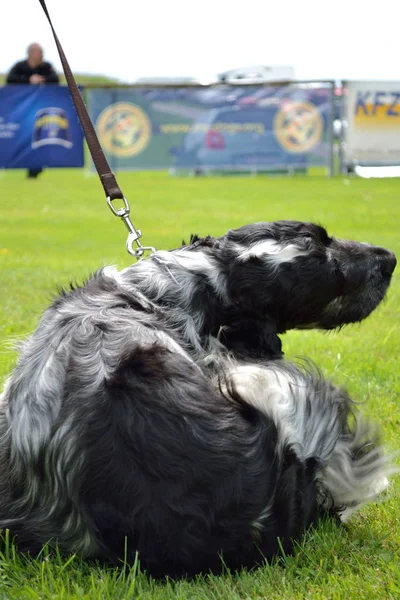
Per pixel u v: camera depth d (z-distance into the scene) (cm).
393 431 502
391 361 643
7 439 363
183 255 402
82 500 332
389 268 432
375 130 2181
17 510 358
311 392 366
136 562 327
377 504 410
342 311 417
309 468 353
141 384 331
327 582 338
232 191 1873
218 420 330
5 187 2038
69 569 345
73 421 333
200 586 329
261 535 336
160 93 2092
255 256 392
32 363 362
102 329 358
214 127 2147
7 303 815
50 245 1202
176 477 322
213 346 386
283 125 2170
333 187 1928
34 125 1914
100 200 1766
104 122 2072
